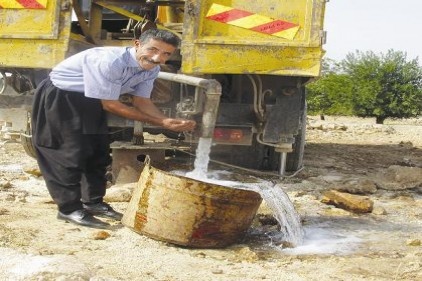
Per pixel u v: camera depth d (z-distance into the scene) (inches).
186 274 168.2
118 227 209.5
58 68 205.3
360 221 242.4
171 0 307.6
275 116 290.7
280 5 269.0
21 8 284.2
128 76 203.3
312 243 209.3
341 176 346.9
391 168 339.0
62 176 209.5
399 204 278.4
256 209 200.4
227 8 270.7
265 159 327.6
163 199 191.5
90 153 209.9
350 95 1181.1
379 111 1167.6
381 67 1173.1
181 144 291.7
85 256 178.7
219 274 169.8
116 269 168.6
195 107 262.7
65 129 204.7
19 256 170.1
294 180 320.2
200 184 187.0
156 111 215.3
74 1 296.2
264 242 206.2
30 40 284.2
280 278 168.2
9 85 300.5
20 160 350.3
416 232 228.8
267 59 270.1
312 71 268.8
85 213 213.0
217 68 271.6
